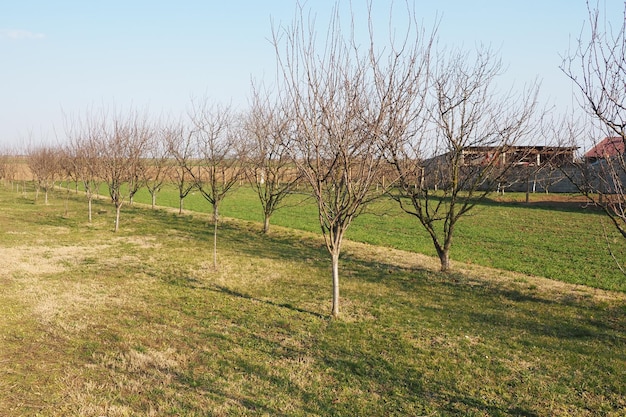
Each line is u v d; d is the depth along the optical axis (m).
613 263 16.14
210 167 15.45
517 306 10.15
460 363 6.95
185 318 8.75
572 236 22.52
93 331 7.84
